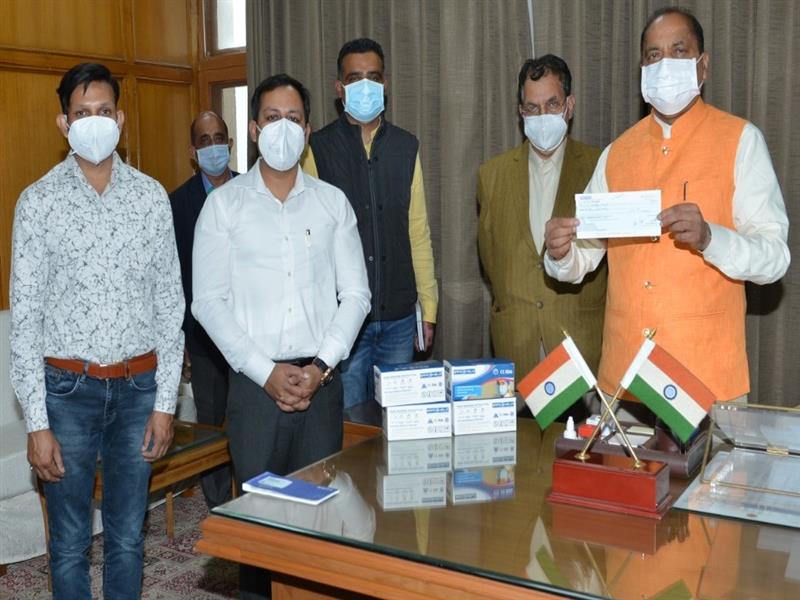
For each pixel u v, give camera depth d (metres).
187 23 4.39
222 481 3.30
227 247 2.18
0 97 3.58
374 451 1.85
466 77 3.46
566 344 1.63
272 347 2.17
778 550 1.29
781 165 2.95
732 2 2.95
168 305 2.20
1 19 3.55
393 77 3.69
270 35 4.00
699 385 1.53
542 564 1.28
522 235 2.69
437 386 1.94
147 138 4.21
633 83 3.18
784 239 1.96
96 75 2.02
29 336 1.99
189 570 2.92
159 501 3.53
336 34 3.84
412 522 1.45
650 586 1.20
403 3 3.63
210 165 3.25
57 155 3.81
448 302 3.59
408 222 2.96
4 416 3.31
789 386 2.99
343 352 2.21
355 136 2.87
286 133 2.11
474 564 1.29
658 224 1.89
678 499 1.50
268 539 1.44
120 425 2.14
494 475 1.68
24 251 1.98
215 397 3.29
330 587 1.67
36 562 3.05
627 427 1.75
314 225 2.23
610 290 2.20
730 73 2.98
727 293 2.05
